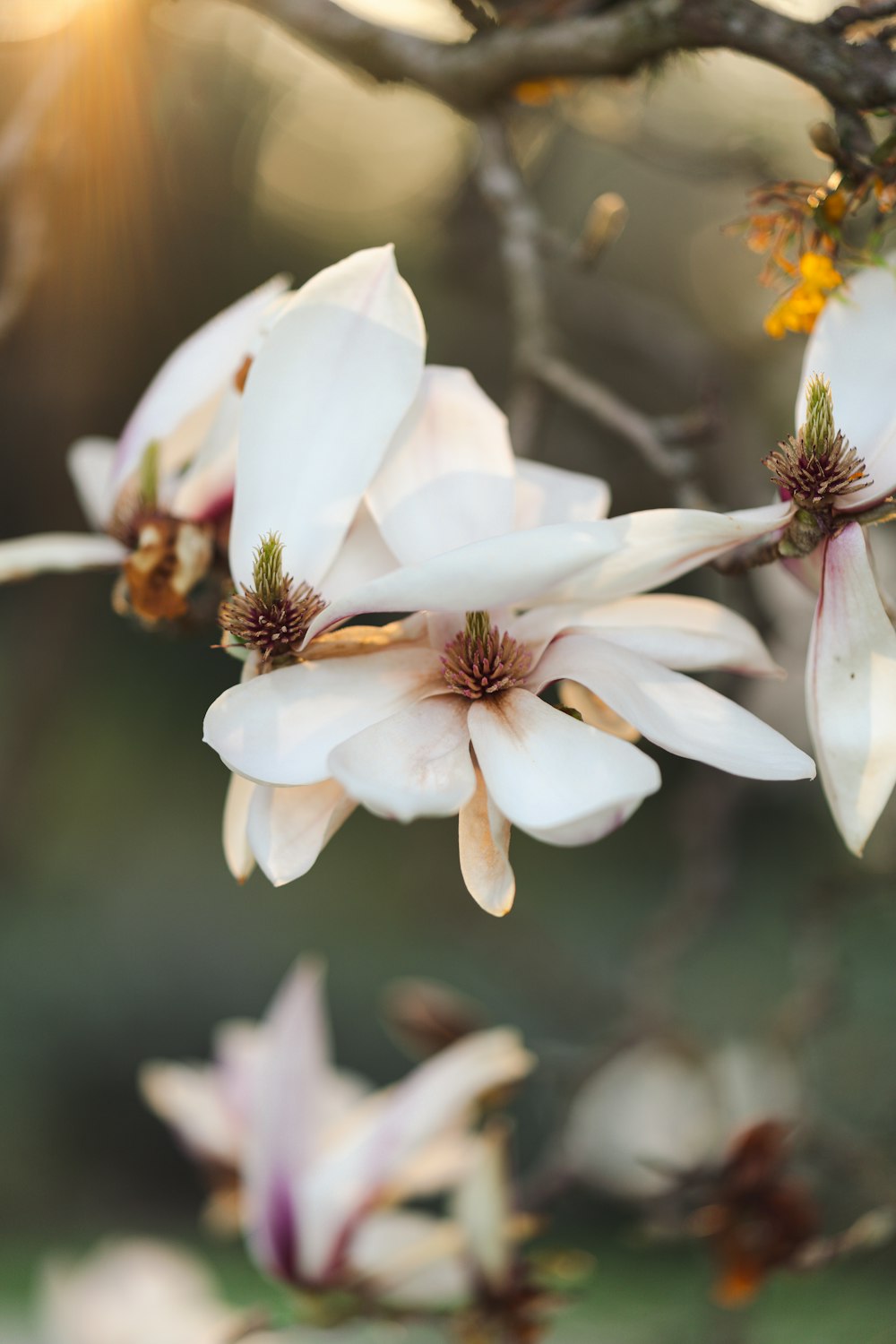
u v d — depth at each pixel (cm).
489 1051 107
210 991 504
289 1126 105
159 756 602
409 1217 105
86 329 205
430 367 85
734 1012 202
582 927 476
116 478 92
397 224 407
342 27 101
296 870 81
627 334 206
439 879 201
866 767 82
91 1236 437
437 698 82
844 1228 130
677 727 81
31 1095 473
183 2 134
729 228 89
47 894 511
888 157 85
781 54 86
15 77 137
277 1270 105
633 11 92
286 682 82
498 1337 105
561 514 86
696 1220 108
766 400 205
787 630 158
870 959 172
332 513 83
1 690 250
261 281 432
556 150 256
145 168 129
